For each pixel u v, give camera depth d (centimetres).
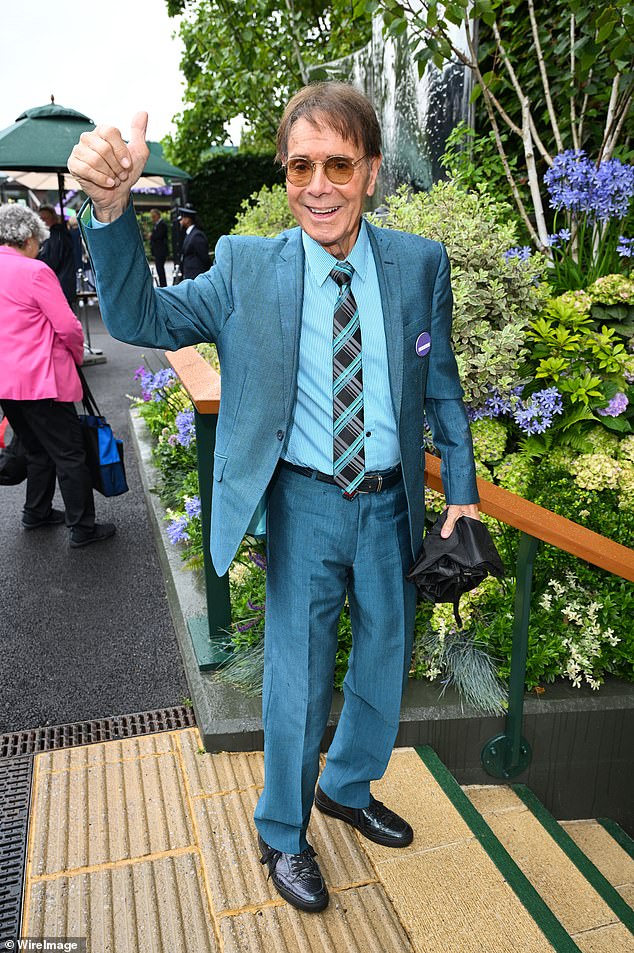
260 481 155
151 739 240
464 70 464
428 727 239
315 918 176
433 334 166
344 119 137
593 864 229
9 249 357
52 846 193
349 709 188
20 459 432
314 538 161
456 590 174
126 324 133
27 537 425
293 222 661
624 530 291
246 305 147
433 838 202
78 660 301
